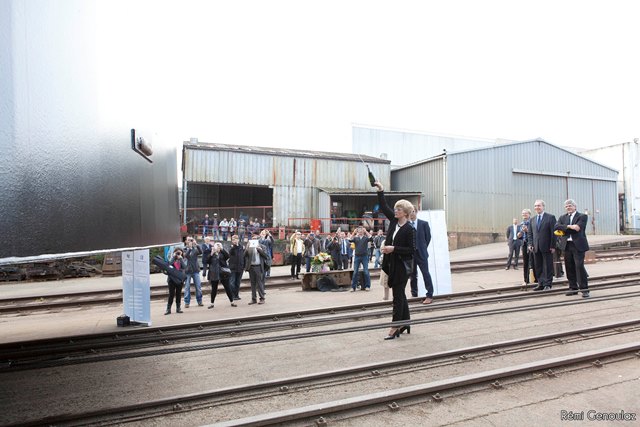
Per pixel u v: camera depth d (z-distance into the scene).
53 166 2.60
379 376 4.87
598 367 4.94
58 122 2.67
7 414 4.25
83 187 3.02
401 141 42.09
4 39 2.12
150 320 8.37
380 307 9.07
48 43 2.57
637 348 5.38
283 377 5.00
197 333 7.10
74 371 5.52
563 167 32.22
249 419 3.62
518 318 7.52
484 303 8.90
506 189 30.16
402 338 6.50
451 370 5.03
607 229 33.50
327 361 5.54
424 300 9.12
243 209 28.92
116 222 3.69
